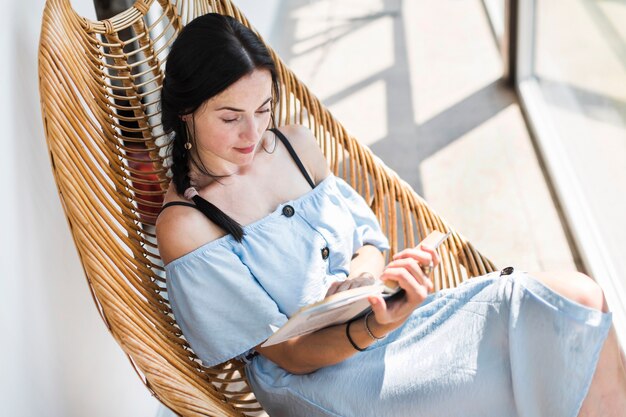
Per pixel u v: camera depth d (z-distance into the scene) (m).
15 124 1.48
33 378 1.44
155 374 1.32
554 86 3.21
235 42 1.47
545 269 2.63
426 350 1.58
